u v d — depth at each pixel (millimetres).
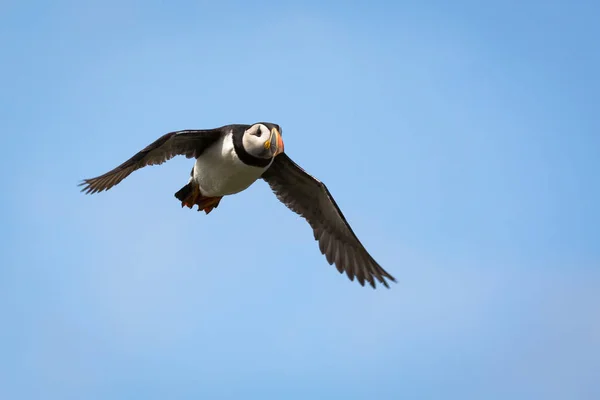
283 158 16625
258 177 16109
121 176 15211
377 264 17234
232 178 15805
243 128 15562
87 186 15047
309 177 16766
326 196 16891
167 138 15141
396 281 17156
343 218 17000
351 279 17328
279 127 15758
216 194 16297
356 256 17359
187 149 15805
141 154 15039
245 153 15445
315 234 17484
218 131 15695
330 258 17438
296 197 17281
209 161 15805
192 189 16453
